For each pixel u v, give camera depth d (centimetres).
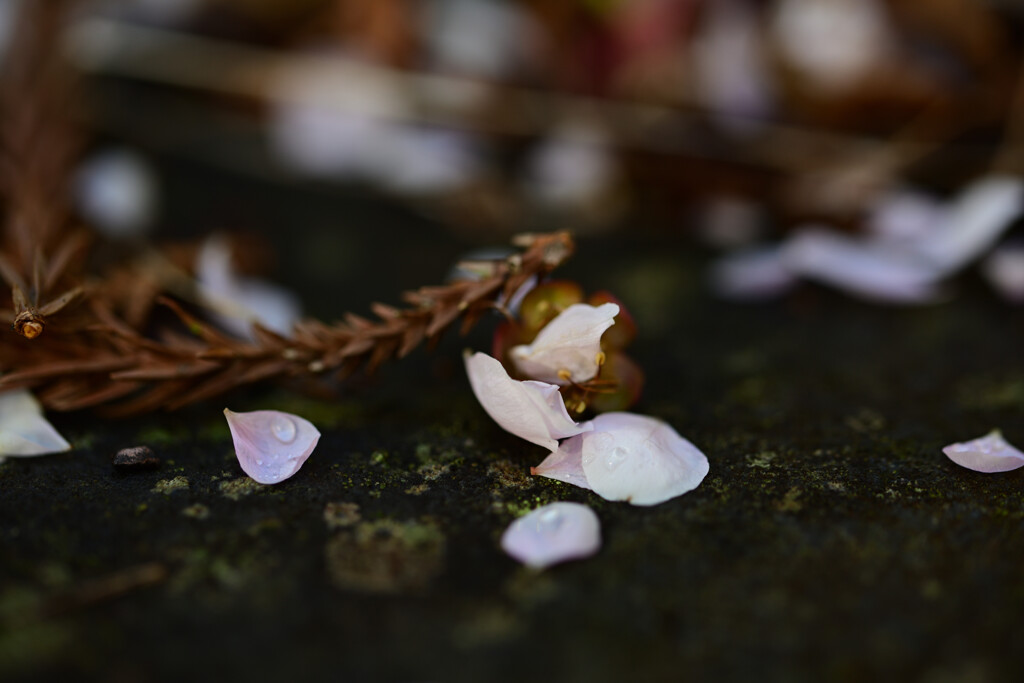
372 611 18
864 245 28
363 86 32
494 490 20
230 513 19
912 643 18
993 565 19
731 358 24
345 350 21
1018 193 26
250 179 32
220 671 17
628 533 19
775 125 30
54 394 21
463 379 23
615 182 31
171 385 21
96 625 18
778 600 18
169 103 33
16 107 25
